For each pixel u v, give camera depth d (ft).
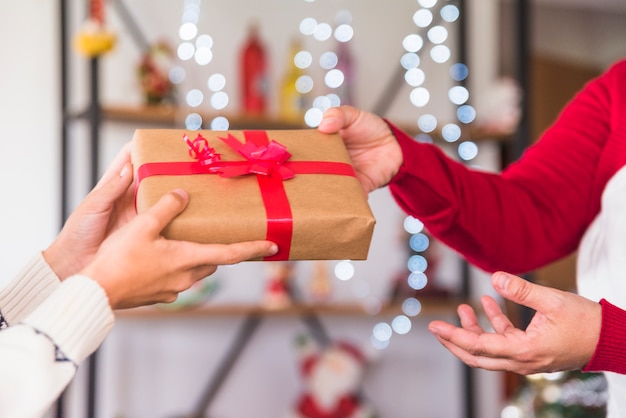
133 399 8.55
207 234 2.80
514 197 3.81
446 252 9.79
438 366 9.73
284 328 9.15
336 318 9.34
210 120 8.07
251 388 9.04
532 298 2.84
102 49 7.24
